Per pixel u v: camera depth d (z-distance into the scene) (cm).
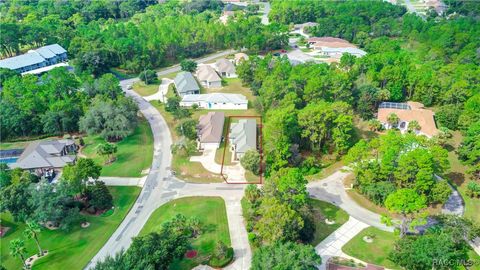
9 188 8675
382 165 9162
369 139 12112
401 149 9406
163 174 10706
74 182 9019
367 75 14400
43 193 8406
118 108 12669
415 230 8250
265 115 13000
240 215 9019
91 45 17838
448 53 18200
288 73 14400
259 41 19838
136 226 8788
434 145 9769
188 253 7862
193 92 15650
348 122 10688
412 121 12175
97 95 13638
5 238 8462
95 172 9469
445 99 13288
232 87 16450
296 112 11194
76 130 13038
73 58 18812
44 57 17725
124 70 18812
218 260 7538
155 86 16862
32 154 10831
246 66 16125
